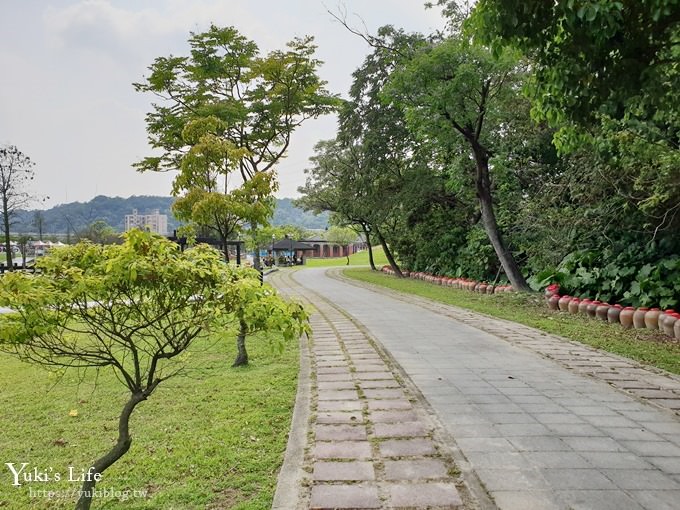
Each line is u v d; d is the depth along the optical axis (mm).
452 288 19375
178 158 12422
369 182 21641
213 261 3213
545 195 13836
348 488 3348
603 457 3838
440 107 13406
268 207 7836
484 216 15875
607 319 10422
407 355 7520
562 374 6375
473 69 12711
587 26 4637
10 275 2654
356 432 4367
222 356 7773
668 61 5262
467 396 5434
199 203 7047
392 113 20047
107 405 5480
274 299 3152
